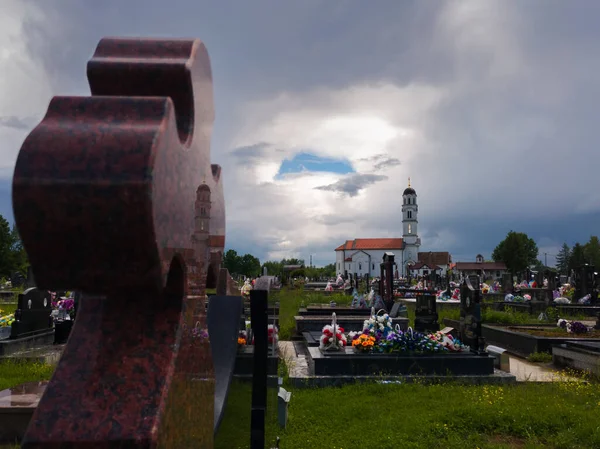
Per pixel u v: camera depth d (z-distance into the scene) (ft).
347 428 18.71
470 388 24.99
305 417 19.86
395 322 44.14
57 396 5.54
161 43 7.00
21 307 32.81
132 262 5.26
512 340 39.68
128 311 6.17
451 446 16.81
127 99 5.64
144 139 5.21
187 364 6.52
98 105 5.57
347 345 32.22
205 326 7.86
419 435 17.62
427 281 130.31
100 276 5.35
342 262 353.10
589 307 64.03
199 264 7.50
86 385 5.62
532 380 27.61
